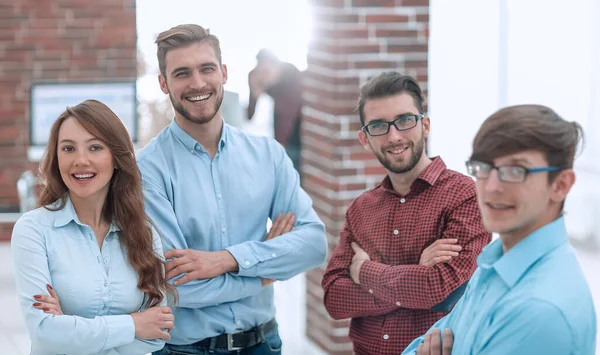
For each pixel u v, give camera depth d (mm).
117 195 2646
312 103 4676
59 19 7730
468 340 1916
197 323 2967
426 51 4418
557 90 6957
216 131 3025
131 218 2650
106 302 2576
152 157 3000
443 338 2066
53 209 2578
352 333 2957
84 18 7773
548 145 1787
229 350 3020
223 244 3018
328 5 4379
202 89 2893
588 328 1767
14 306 5895
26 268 2500
